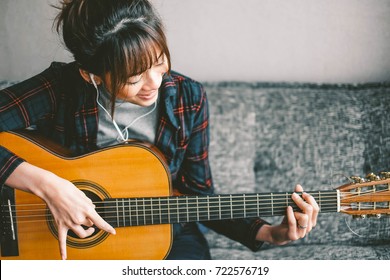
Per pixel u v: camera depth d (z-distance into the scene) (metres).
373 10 1.60
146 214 1.07
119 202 1.06
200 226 1.46
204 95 1.16
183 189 1.24
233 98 1.53
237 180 1.51
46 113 1.11
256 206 1.08
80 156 1.07
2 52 1.56
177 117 1.13
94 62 0.88
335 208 1.08
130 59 0.84
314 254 1.40
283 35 1.63
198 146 1.18
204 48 1.63
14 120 1.05
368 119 1.48
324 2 1.60
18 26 1.55
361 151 1.47
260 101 1.52
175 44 1.62
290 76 1.66
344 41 1.62
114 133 1.15
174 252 1.16
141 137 1.15
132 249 1.09
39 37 1.55
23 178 0.99
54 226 1.08
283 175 1.50
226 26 1.62
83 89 1.08
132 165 1.08
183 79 1.15
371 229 1.43
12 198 1.06
